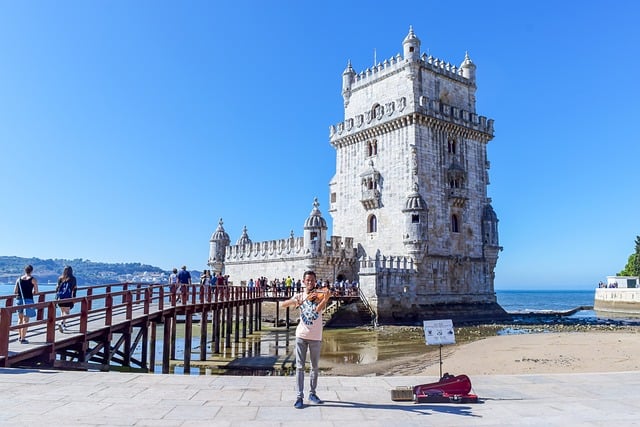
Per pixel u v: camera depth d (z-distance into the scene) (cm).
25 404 1053
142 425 922
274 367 2948
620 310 8612
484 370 2586
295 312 5628
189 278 3416
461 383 1159
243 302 4338
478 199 6172
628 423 986
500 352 3159
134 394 1159
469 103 6388
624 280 9238
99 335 2070
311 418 992
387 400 1154
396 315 5053
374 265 4984
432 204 5612
